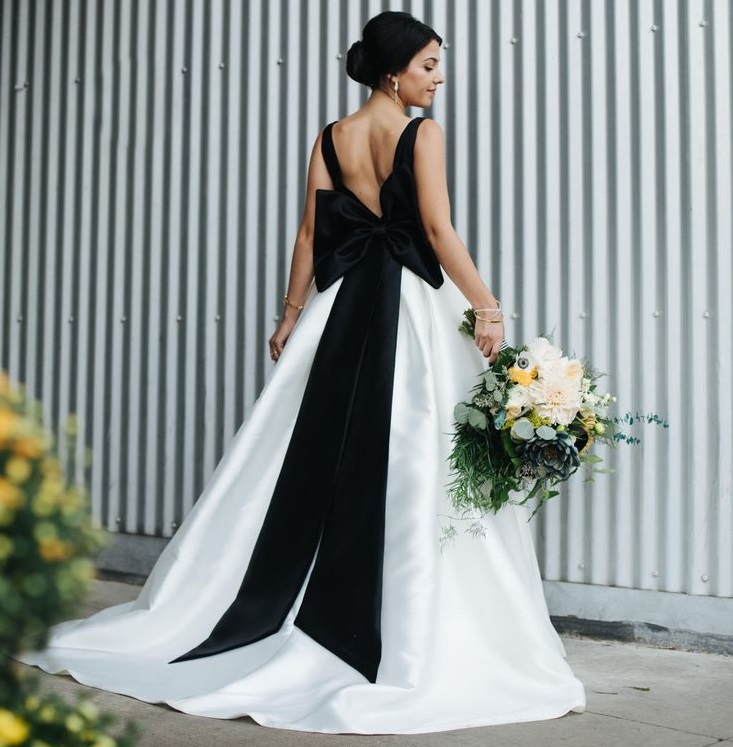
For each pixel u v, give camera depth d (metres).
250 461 3.09
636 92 3.48
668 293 3.41
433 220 3.02
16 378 4.89
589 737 2.41
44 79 4.85
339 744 2.33
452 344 3.03
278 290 4.20
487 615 2.77
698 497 3.34
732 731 2.47
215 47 4.38
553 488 3.58
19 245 4.91
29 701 1.40
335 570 2.84
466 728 2.48
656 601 3.40
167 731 2.41
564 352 3.60
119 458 4.57
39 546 1.29
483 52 3.77
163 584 3.01
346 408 2.99
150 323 4.50
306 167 4.15
